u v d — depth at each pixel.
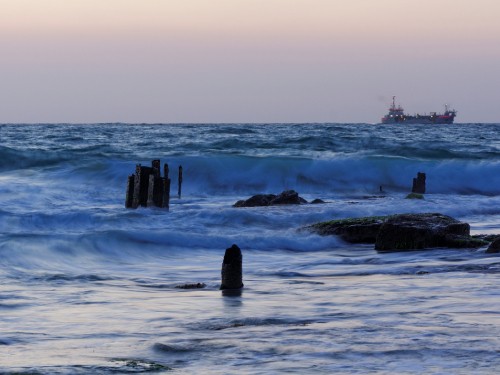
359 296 29.36
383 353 20.30
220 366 19.55
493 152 124.12
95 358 20.62
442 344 21.05
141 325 24.92
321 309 26.89
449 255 41.91
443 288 30.69
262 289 32.03
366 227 49.16
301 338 22.20
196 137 190.38
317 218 60.31
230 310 27.19
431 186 101.75
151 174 62.97
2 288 32.84
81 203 72.81
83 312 27.28
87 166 93.44
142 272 38.72
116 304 28.84
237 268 32.38
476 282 32.09
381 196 89.69
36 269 38.53
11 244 42.00
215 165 99.06
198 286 33.16
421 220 46.84
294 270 38.75
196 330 23.97
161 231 47.91
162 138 185.38
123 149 130.88
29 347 22.00
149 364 19.83
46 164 100.19
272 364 19.58
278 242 48.44
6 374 18.86
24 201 71.94
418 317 24.84
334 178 100.81
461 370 18.66
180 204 75.25
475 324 23.55
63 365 19.80
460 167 105.00
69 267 39.69
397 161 104.69
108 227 54.59
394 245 45.75
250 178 98.00
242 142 144.25
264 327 23.97
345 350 20.70
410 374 18.44
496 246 42.03
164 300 29.62
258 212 60.66
